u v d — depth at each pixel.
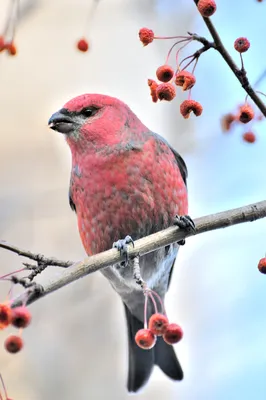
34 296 6.38
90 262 6.95
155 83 6.72
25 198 12.66
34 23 13.34
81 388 11.44
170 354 9.81
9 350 5.77
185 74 6.59
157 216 8.38
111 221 8.38
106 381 11.53
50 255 12.29
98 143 8.29
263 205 7.33
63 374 11.52
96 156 8.28
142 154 8.30
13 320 5.82
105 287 12.03
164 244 7.28
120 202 8.29
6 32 7.90
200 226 7.29
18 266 12.36
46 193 12.65
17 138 13.16
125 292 9.27
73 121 8.38
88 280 12.05
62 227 12.48
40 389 11.43
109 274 8.96
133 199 8.27
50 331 11.78
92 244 8.61
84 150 8.35
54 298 11.95
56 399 11.38
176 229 7.30
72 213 12.57
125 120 8.42
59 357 11.62
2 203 12.58
